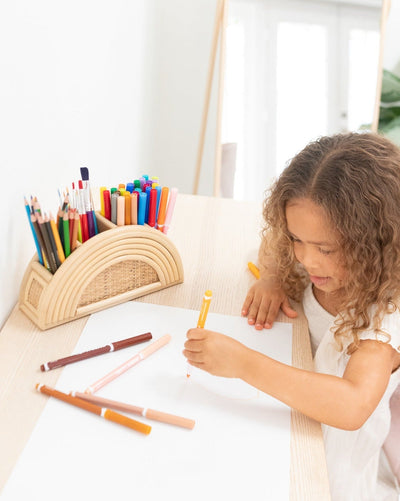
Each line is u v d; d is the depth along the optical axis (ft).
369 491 3.04
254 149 6.24
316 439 2.08
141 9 5.10
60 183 3.17
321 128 6.25
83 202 2.53
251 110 6.16
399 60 7.24
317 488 1.89
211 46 6.53
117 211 2.61
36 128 2.71
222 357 2.24
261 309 2.77
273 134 6.23
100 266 2.57
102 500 1.80
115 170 4.66
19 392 2.20
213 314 2.76
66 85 3.10
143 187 2.79
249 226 3.61
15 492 1.81
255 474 1.93
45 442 2.00
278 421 2.15
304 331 2.71
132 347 2.48
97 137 3.93
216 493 1.85
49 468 1.90
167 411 2.16
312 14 6.04
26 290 2.60
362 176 2.30
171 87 6.91
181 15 6.52
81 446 1.99
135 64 5.09
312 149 2.45
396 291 2.43
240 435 2.08
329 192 2.29
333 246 2.37
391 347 2.40
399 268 2.40
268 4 5.98
